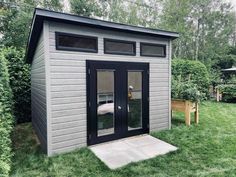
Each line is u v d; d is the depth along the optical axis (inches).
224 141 173.8
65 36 152.7
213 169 124.6
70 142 158.2
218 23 757.9
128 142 175.8
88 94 164.6
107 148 162.1
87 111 165.0
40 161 139.3
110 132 178.7
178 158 141.0
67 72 154.1
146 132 200.4
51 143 149.6
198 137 185.5
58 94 151.0
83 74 161.6
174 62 404.8
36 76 213.9
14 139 194.2
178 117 268.4
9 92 184.2
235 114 290.8
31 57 254.7
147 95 199.9
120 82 181.9
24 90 277.3
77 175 120.2
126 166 130.2
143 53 195.0
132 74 189.6
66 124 155.6
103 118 174.4
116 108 180.9
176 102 239.9
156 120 208.2
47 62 145.2
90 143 167.8
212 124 232.8
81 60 160.1
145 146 165.5
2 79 142.6
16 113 267.0
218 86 438.6
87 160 140.0
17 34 459.5
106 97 174.9
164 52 210.1
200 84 413.1
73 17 146.6
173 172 121.6
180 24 649.6
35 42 200.5
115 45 177.8
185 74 400.8
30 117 282.4
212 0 731.4
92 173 122.3
